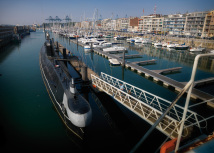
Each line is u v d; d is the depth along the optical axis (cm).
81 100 2019
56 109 2448
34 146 1742
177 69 4722
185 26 12025
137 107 1952
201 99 2772
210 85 3562
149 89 3462
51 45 5228
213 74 4612
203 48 8050
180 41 10319
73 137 1897
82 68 3272
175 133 1458
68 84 2561
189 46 9006
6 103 2741
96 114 2364
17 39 11800
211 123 2083
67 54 6544
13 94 3117
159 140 1781
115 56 6488
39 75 4325
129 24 18450
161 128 1557
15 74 4397
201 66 5478
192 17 11356
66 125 2031
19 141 1816
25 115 2366
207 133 1755
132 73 4644
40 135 1922
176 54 7519
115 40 12912
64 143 1797
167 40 11206
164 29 14025
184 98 3002
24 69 4888
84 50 8369
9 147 1717
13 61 5912
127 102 2178
